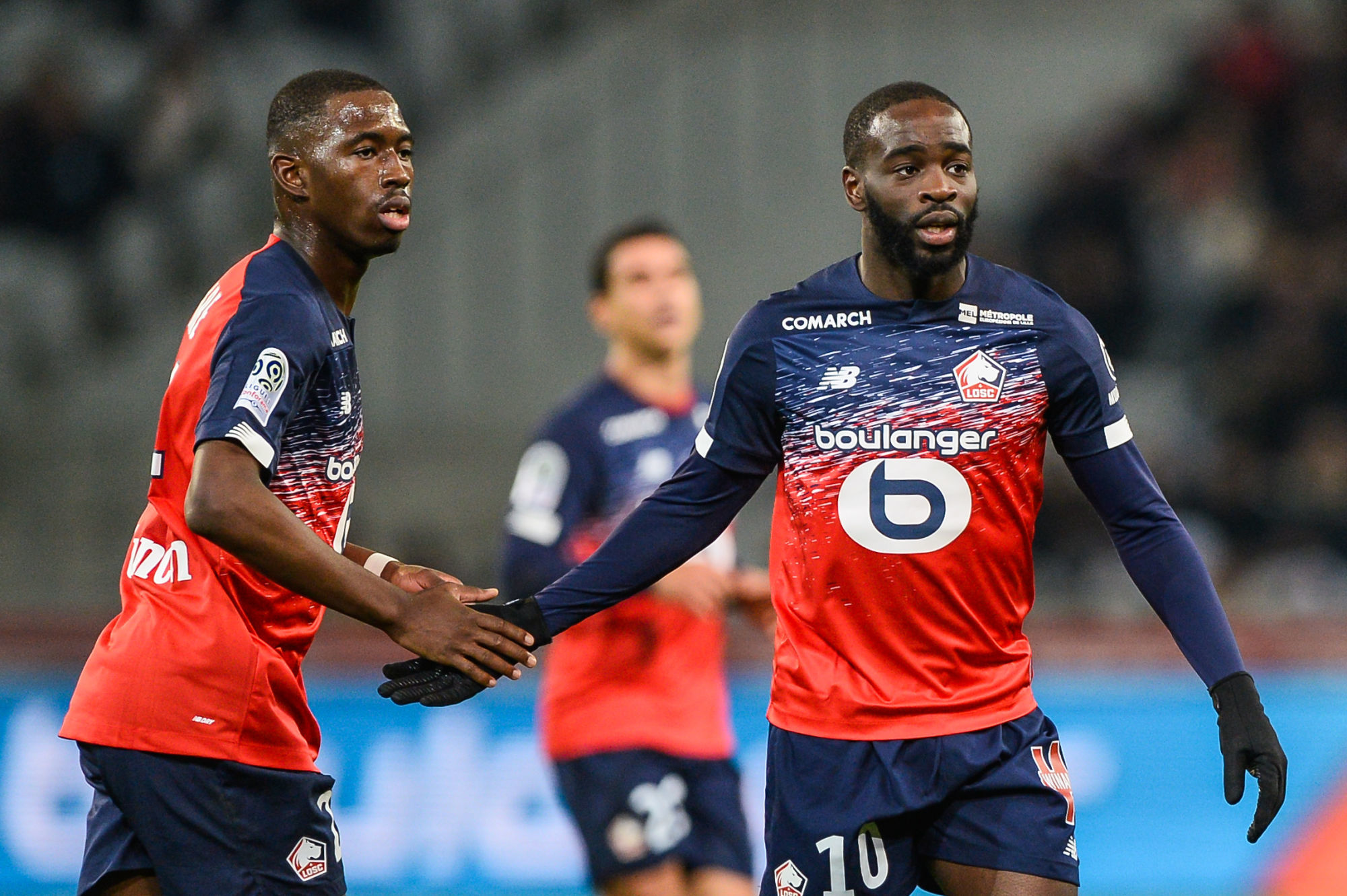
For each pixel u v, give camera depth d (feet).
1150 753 74.38
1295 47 131.13
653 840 57.00
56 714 73.67
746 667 74.95
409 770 73.77
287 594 38.96
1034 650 75.25
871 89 128.57
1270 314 119.44
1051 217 123.54
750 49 129.08
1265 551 101.30
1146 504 39.14
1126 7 131.85
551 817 73.46
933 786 38.75
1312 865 73.72
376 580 37.88
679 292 61.21
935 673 39.19
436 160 129.70
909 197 37.88
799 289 40.29
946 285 39.27
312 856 39.42
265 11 141.18
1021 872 38.04
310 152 39.11
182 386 38.32
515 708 74.13
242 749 38.09
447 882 73.20
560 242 127.44
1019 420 38.70
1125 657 74.95
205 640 37.86
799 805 39.75
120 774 37.88
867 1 129.08
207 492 35.40
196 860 37.88
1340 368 115.03
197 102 136.67
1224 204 123.75
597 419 60.70
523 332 126.00
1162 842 73.92
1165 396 118.62
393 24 142.51
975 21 130.31
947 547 38.55
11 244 133.80
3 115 134.31
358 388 40.57
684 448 61.31
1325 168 125.80
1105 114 128.98
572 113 129.08
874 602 39.04
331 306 39.40
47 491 120.67
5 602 115.34
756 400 39.91
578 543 59.98
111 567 116.88
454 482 119.03
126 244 134.51
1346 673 74.90
